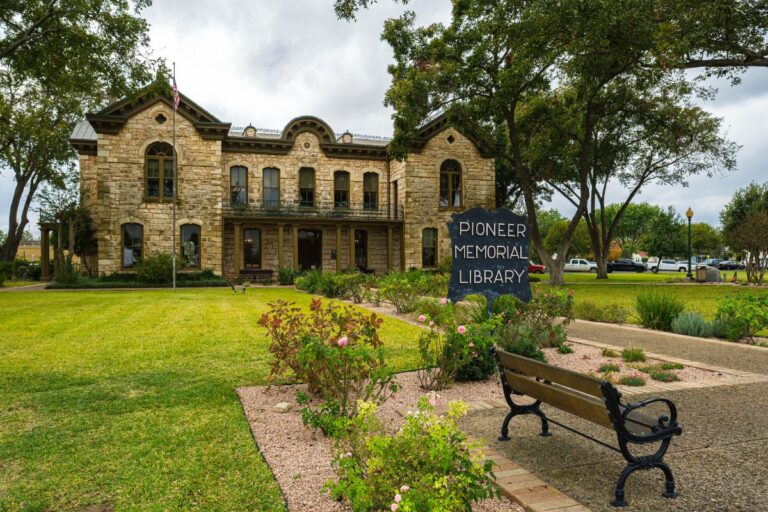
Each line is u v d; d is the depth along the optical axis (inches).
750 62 549.0
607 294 836.0
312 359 192.9
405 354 328.5
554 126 1091.3
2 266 1176.8
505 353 175.0
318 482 143.6
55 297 773.3
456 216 330.6
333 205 1302.9
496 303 359.9
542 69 892.6
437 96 949.2
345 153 1314.0
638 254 3725.4
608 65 791.7
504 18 794.8
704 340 393.7
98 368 286.5
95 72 751.7
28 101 1187.3
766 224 1054.4
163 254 1072.2
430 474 102.5
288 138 1272.1
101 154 1069.8
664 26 530.0
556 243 2731.3
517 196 1701.5
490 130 1152.2
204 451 166.6
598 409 134.0
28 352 330.3
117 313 548.4
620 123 1149.7
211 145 1137.4
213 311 571.8
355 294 685.9
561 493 132.2
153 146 1103.0
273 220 1193.4
